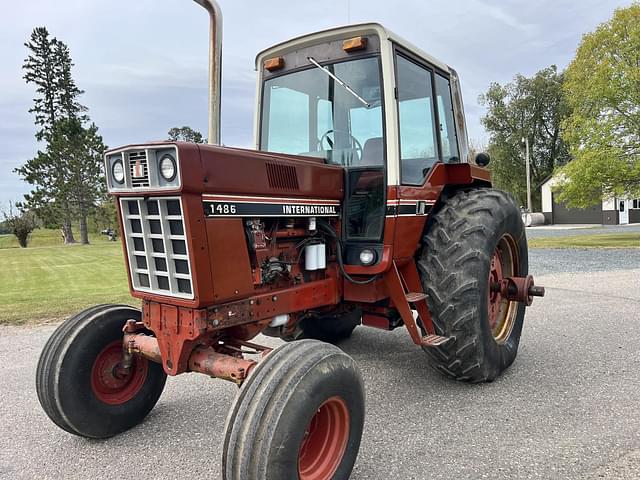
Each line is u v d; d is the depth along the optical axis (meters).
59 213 32.81
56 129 33.19
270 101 3.69
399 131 3.13
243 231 2.45
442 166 3.67
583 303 6.38
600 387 3.47
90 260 17.52
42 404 2.76
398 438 2.79
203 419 3.15
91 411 2.80
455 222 3.43
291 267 2.84
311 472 2.20
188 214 2.18
